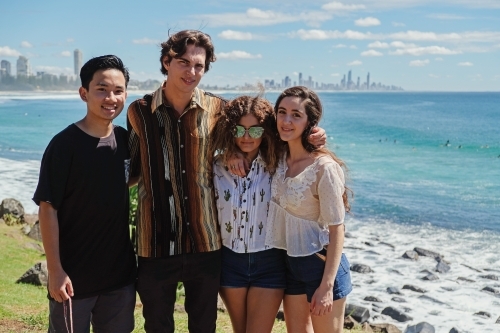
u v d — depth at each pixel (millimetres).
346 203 4730
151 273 4523
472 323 10070
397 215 18656
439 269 13133
